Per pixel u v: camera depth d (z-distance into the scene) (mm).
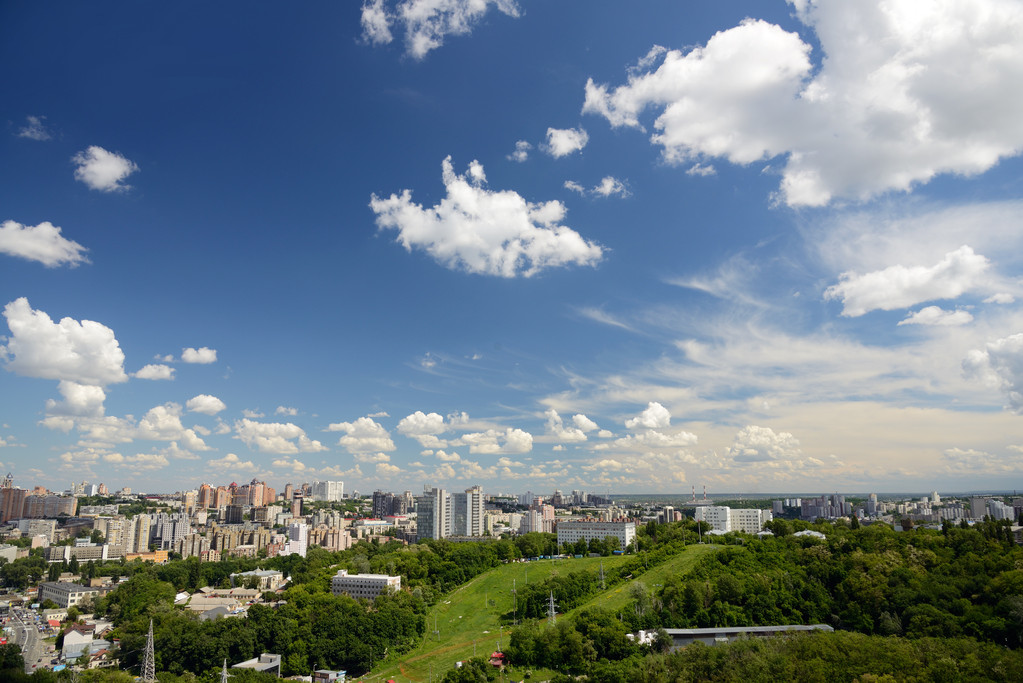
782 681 195750
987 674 187625
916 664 194375
